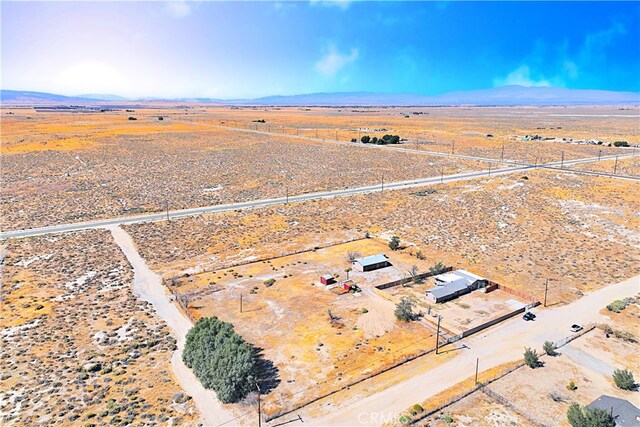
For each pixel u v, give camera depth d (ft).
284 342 135.74
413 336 139.44
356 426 101.45
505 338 138.72
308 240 224.94
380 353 130.41
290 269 189.26
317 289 170.71
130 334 139.44
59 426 100.78
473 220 256.11
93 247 212.43
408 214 266.98
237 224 249.34
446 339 136.87
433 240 225.35
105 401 109.91
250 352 119.85
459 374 120.88
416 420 102.78
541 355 129.59
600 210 270.67
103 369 122.11
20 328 141.90
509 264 195.83
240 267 191.01
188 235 231.09
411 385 116.16
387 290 170.81
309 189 329.72
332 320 148.05
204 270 187.62
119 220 255.70
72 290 168.45
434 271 182.70
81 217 261.44
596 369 123.34
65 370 121.60
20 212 271.28
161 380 118.21
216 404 109.29
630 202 284.41
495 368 123.54
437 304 159.43
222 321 137.59
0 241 219.00
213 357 115.85
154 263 194.80
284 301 161.17
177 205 287.69
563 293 168.55
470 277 173.68
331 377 119.44
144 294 166.40
